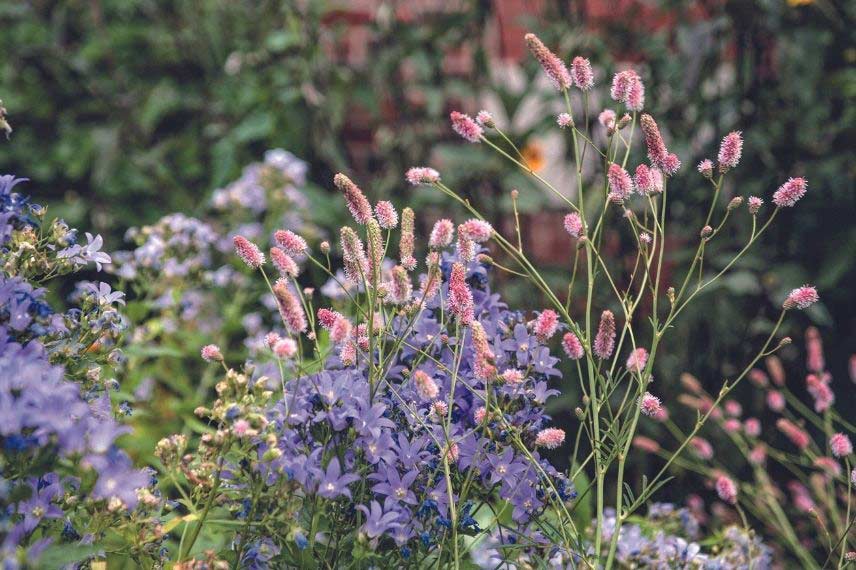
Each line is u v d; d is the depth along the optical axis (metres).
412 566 2.25
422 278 2.34
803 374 4.43
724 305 4.36
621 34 4.61
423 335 2.33
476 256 2.42
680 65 4.48
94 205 5.27
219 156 4.90
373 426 2.08
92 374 2.23
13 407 1.67
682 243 4.58
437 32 4.86
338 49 5.19
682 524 3.22
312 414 2.11
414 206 4.63
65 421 1.72
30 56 5.41
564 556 2.33
